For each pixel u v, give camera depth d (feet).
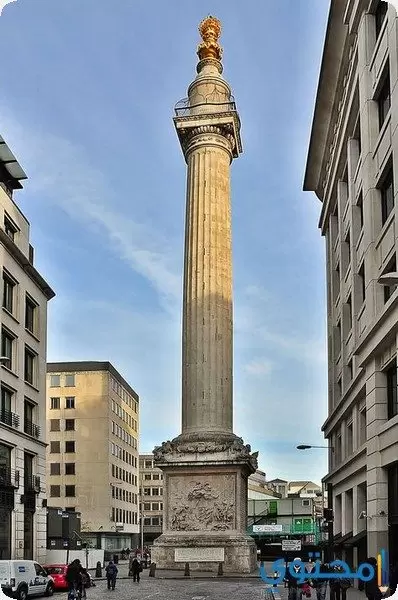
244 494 143.74
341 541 115.44
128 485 358.84
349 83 116.47
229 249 156.46
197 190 157.07
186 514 137.90
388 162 86.07
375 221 92.58
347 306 136.26
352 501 122.01
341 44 123.44
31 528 160.86
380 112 95.45
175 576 128.36
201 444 139.33
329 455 153.38
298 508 299.38
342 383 133.80
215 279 151.43
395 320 75.05
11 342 158.10
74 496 312.29
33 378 173.58
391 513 83.15
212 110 160.56
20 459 155.22
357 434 110.83
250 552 135.54
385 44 87.81
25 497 155.53
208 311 149.38
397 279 60.34
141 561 178.40
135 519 374.63
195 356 147.64
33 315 176.65
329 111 144.66
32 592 104.88
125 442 356.18
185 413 146.61
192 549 135.13
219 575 127.85
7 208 155.74
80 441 317.63
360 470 106.01
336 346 153.58
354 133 118.83
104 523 307.99
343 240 138.82
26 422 166.50
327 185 159.84
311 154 166.50
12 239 160.56
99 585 125.39
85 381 323.57
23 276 165.27
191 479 139.23
